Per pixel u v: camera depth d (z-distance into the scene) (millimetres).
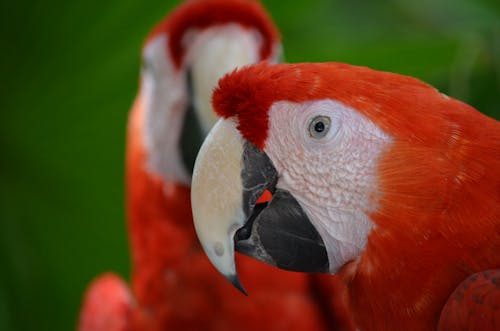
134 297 4547
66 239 5020
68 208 4934
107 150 4781
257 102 2762
